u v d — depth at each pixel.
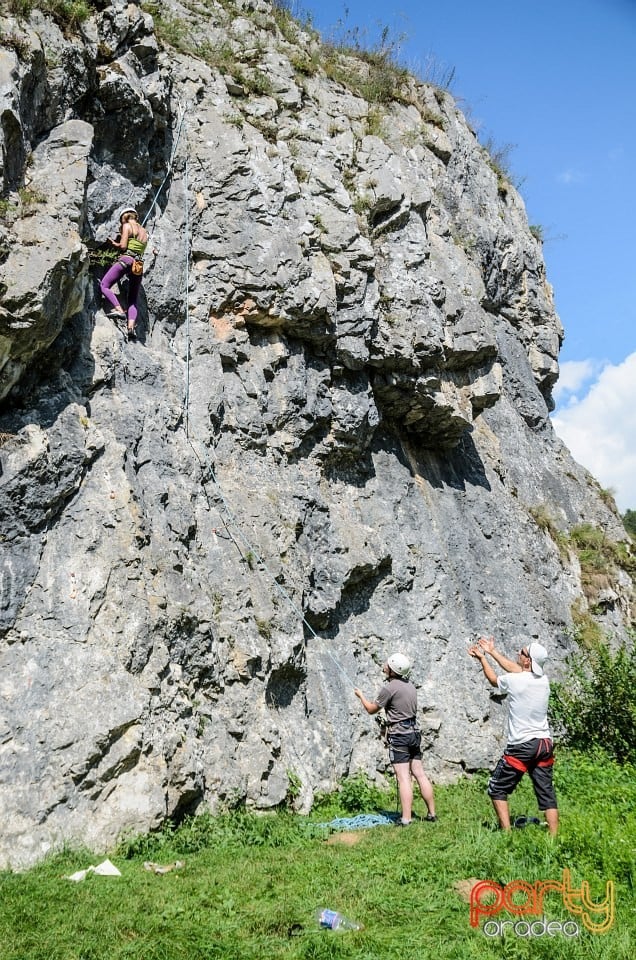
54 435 8.02
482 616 12.91
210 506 9.52
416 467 13.70
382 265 12.80
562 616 15.23
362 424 11.97
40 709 6.91
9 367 7.71
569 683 13.00
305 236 11.45
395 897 5.75
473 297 14.36
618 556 18.42
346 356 11.75
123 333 9.40
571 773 9.97
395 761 8.10
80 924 5.02
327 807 8.96
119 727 7.07
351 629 11.19
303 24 15.00
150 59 10.29
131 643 7.55
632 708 11.29
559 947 4.96
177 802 7.28
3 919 5.01
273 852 6.84
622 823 7.00
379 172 13.16
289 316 10.96
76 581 7.61
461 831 7.40
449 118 17.11
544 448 18.97
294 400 11.11
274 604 9.61
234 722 8.40
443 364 13.12
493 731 11.55
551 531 17.06
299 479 11.07
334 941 4.93
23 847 6.32
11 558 7.41
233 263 10.79
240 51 12.86
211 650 8.43
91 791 6.80
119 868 6.17
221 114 11.63
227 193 11.06
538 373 19.70
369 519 12.09
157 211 10.45
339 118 13.55
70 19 9.13
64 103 8.91
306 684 9.98
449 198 16.14
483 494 14.93
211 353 10.44
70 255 7.91
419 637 11.77
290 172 11.87
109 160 9.75
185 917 5.26
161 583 8.18
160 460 9.00
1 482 7.52
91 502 8.03
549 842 6.45
